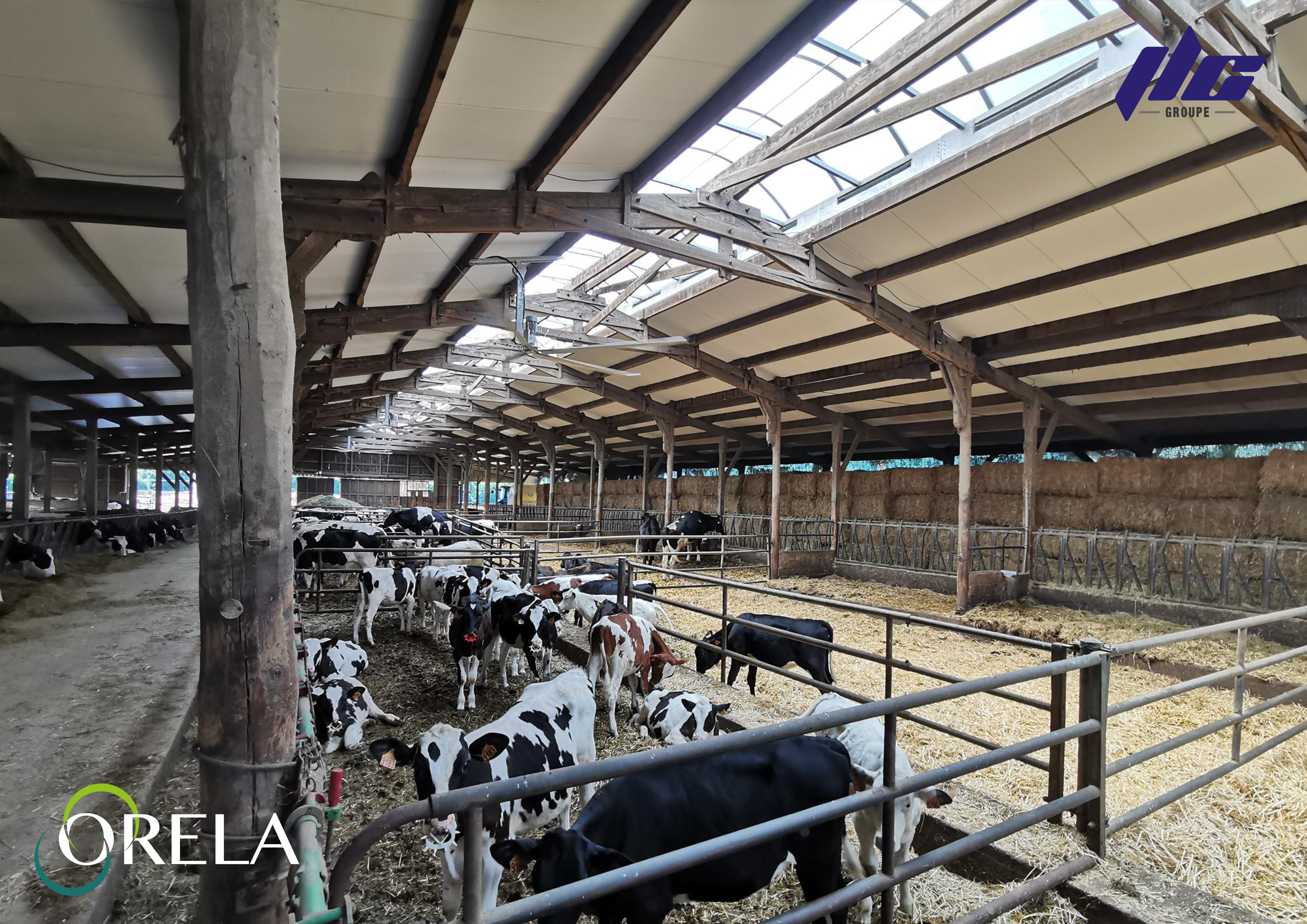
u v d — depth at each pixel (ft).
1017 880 8.05
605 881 4.31
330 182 14.11
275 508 6.04
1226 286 20.62
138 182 12.95
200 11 6.00
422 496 122.72
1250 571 24.41
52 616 21.75
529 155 15.49
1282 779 11.39
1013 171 17.57
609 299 34.88
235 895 5.62
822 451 61.93
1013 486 36.32
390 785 11.45
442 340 38.47
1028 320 26.13
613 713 14.12
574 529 67.97
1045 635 23.61
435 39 10.06
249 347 5.96
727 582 15.44
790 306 29.19
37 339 20.34
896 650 21.57
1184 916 7.07
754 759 6.74
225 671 5.76
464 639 15.17
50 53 9.12
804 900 8.31
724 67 12.89
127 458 68.49
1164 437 37.24
